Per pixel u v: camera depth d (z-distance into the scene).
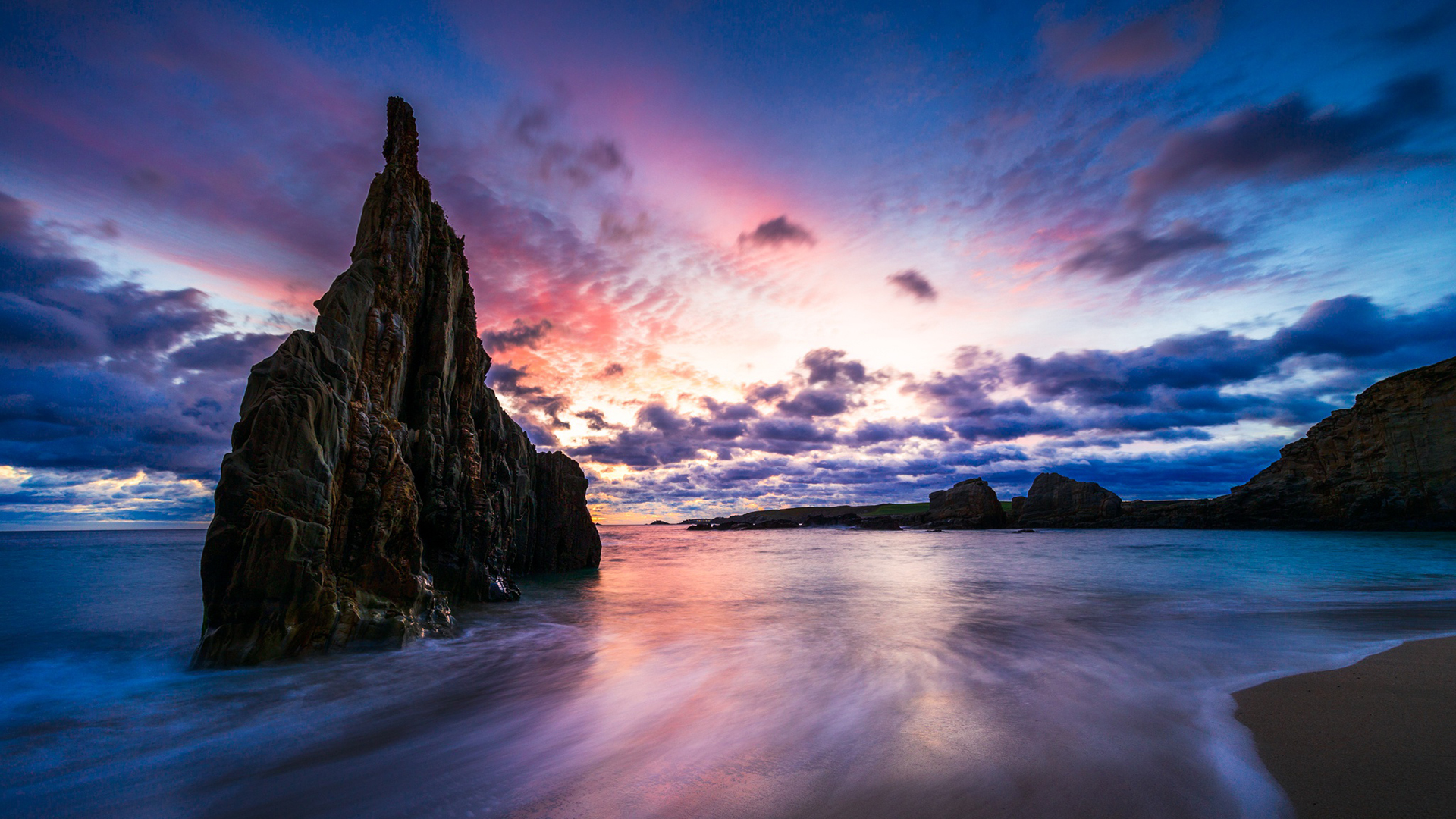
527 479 33.50
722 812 6.04
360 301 15.87
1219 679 10.52
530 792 6.77
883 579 30.78
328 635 12.60
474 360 23.38
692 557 53.72
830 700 9.99
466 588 21.72
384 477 14.87
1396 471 64.81
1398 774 6.27
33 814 6.56
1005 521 117.31
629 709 9.94
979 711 9.09
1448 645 12.64
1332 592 22.50
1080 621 17.09
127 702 10.05
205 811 6.59
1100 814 5.69
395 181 18.70
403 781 7.23
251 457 12.07
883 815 5.81
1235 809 5.70
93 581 27.95
